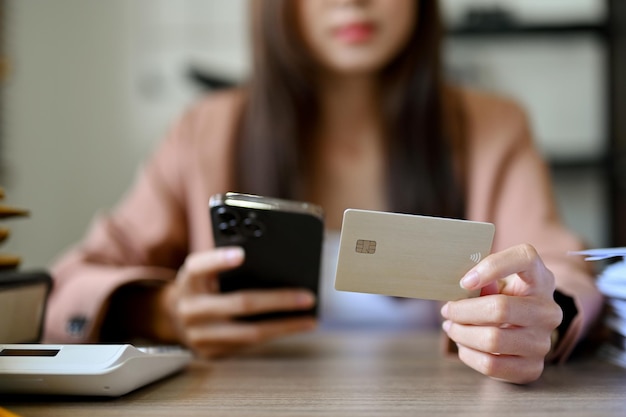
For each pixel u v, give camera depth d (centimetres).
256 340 63
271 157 94
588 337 57
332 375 49
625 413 34
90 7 177
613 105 152
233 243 58
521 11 172
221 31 177
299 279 61
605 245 158
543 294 43
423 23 93
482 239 43
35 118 170
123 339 70
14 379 38
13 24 164
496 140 96
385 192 95
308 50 93
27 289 51
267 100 95
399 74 94
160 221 97
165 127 177
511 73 169
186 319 63
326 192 105
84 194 176
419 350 64
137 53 178
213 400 39
